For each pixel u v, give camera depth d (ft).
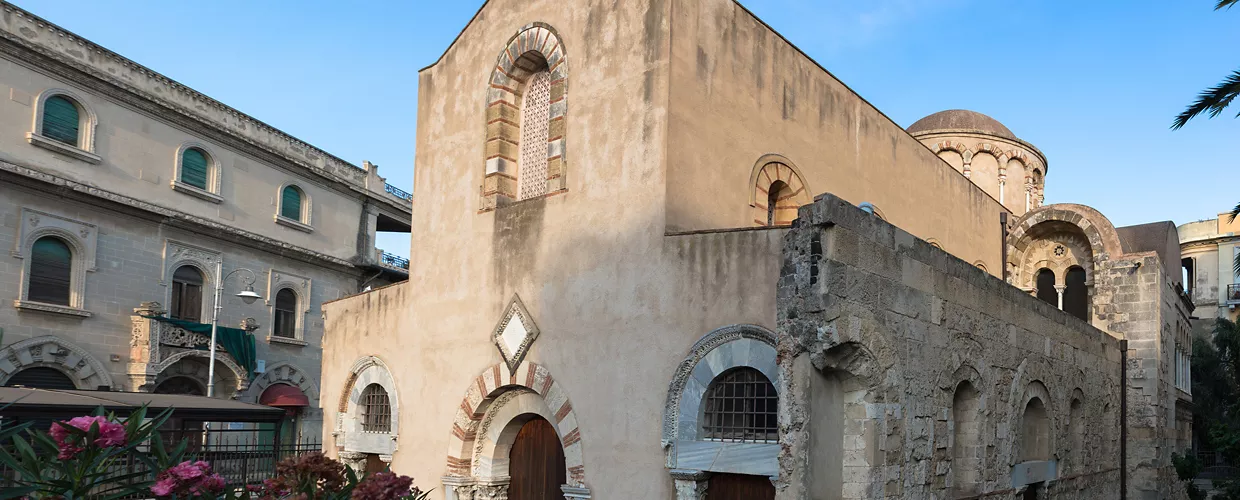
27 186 92.32
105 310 99.76
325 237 132.67
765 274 47.67
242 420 65.62
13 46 91.35
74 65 96.84
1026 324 62.59
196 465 28.50
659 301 51.42
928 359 48.93
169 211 105.91
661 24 53.93
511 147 63.26
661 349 50.88
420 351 64.64
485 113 63.82
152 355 101.81
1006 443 57.21
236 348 112.98
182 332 106.22
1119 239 88.53
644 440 50.72
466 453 60.44
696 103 54.85
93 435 27.66
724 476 48.75
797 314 42.06
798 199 62.90
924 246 49.98
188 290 110.73
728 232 49.32
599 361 53.47
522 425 60.64
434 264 65.05
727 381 49.42
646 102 53.72
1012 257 97.19
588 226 55.52
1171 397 92.79
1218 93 56.13
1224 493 77.61
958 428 54.29
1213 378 160.35
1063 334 69.77
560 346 55.67
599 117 56.24
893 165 77.46
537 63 63.05
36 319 92.84
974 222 94.27
